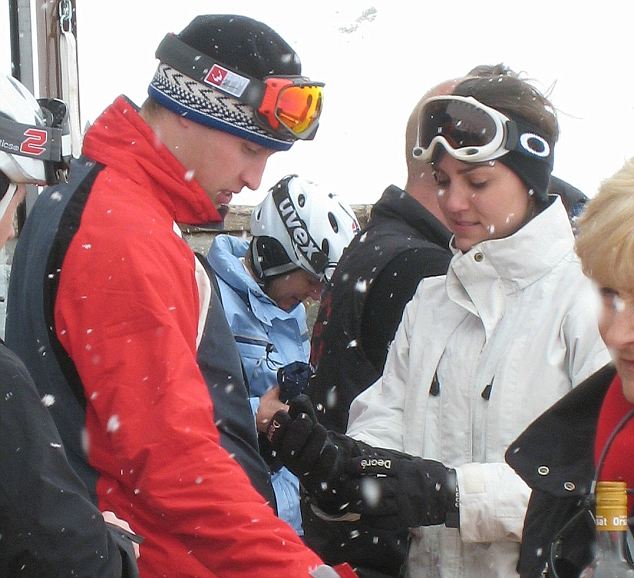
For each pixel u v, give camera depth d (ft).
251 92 10.96
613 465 8.11
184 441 9.41
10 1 16.40
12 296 10.66
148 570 9.77
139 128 10.94
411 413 12.10
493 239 11.82
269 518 9.50
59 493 7.85
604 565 7.48
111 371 9.59
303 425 11.27
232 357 10.91
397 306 13.75
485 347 11.76
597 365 11.02
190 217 11.09
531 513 8.97
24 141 8.91
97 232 9.96
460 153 11.66
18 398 7.84
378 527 11.43
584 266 8.00
